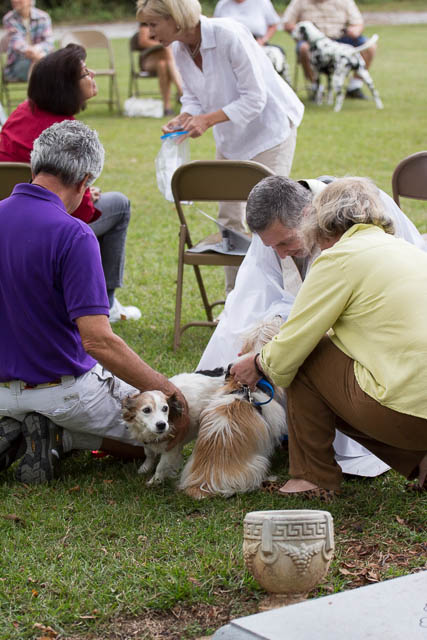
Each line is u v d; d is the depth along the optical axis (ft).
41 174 12.48
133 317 21.13
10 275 12.13
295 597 9.00
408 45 87.45
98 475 13.37
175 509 12.00
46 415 12.70
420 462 11.43
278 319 13.16
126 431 13.48
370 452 12.98
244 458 12.33
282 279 14.16
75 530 11.31
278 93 19.06
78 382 12.73
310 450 11.85
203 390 13.25
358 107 54.13
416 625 8.02
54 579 10.02
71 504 12.10
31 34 50.80
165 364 17.74
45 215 12.17
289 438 12.08
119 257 19.88
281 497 12.03
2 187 16.71
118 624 9.27
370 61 55.01
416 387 10.06
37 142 12.48
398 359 10.19
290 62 74.84
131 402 12.53
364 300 10.44
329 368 11.10
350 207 10.81
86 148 12.36
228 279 20.63
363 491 12.23
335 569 10.11
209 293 22.99
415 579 8.87
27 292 12.12
